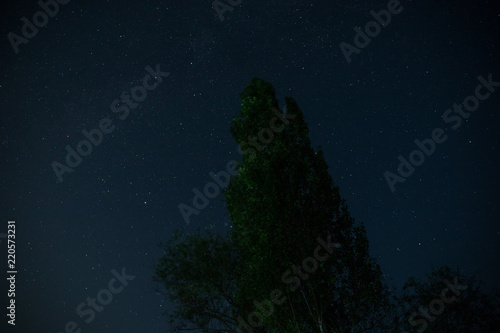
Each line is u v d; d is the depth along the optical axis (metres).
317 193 12.09
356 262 11.77
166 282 15.01
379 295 11.54
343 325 11.75
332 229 12.12
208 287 14.77
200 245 15.20
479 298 13.49
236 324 14.48
